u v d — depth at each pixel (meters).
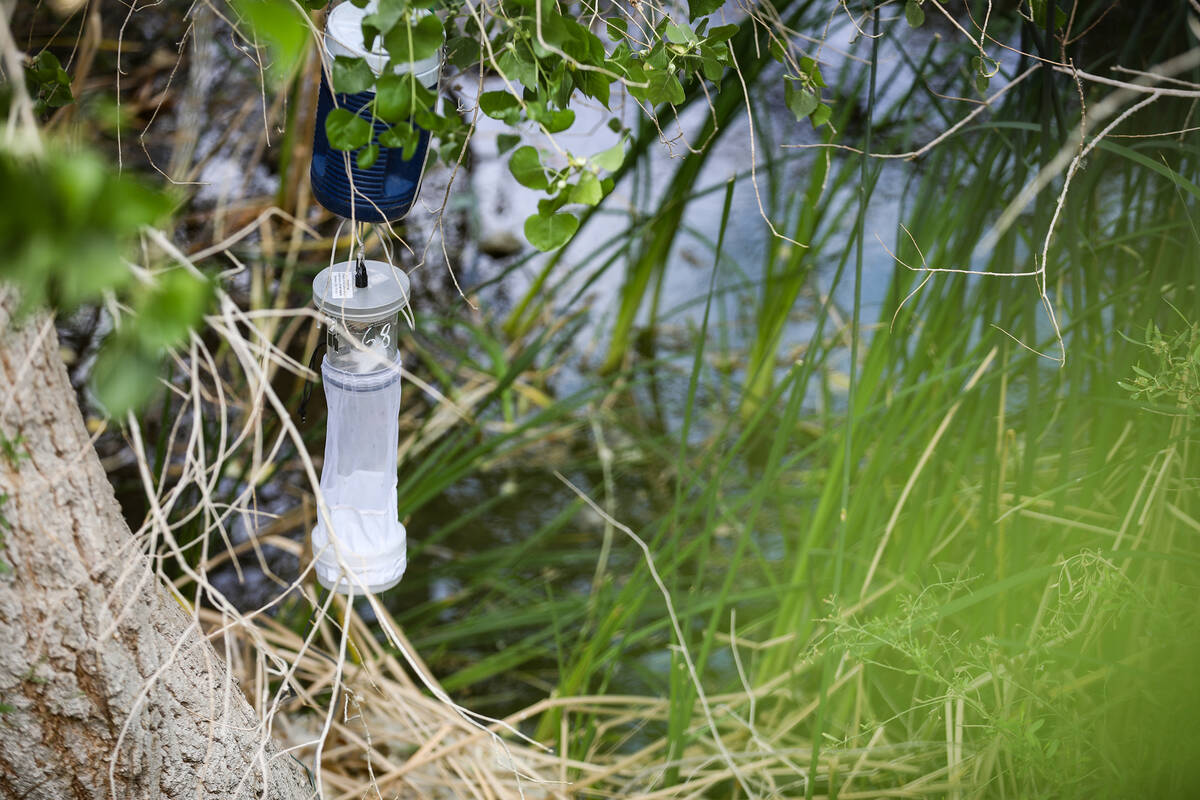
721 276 3.13
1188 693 1.52
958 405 2.04
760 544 2.53
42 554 1.08
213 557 2.35
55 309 1.01
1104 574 1.58
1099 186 3.01
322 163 1.35
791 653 2.12
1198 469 1.88
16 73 0.78
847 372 2.92
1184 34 2.29
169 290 0.73
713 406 2.88
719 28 1.38
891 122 3.24
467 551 2.50
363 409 1.43
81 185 0.63
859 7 2.65
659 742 2.09
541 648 2.32
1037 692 1.67
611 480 2.68
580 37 1.19
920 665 1.65
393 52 1.08
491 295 3.09
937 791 1.87
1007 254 1.82
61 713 1.16
